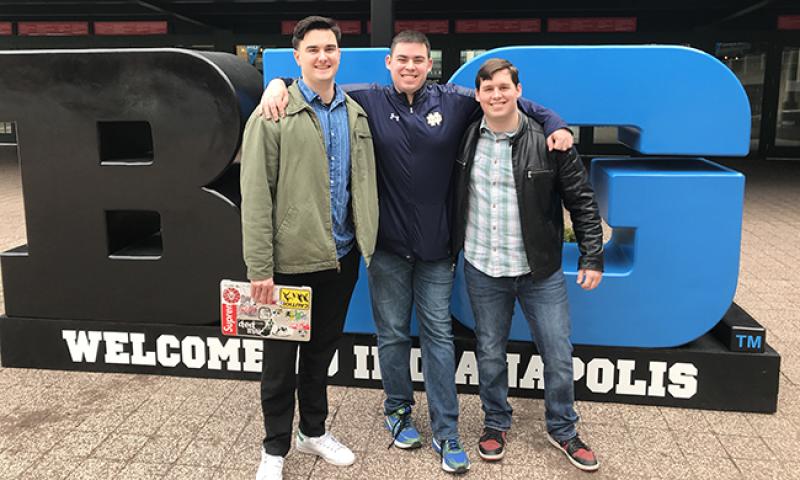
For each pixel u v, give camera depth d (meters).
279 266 2.36
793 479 2.57
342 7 11.05
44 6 12.51
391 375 2.78
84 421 3.00
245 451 2.77
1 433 2.89
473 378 3.28
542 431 2.95
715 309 3.14
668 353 3.15
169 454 2.74
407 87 2.43
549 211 2.50
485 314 2.65
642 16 12.09
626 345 3.20
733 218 3.06
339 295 2.53
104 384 3.39
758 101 12.73
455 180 2.56
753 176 10.87
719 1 10.26
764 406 3.11
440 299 2.62
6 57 3.33
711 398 3.15
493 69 2.33
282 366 2.46
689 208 3.07
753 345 3.09
